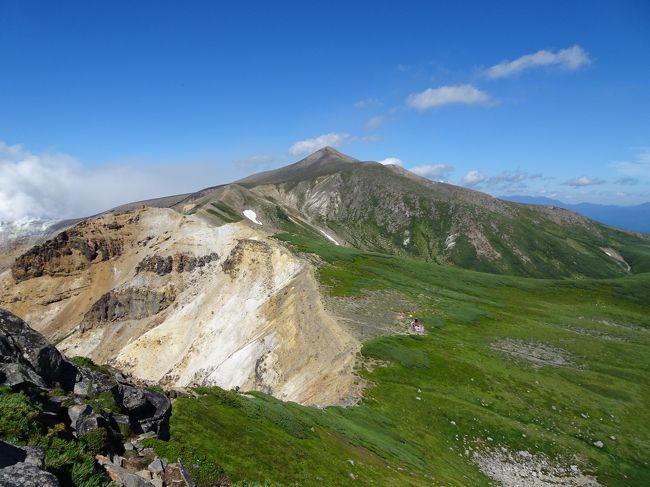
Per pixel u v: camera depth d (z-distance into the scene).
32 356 17.88
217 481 20.22
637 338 102.88
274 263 138.75
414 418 53.94
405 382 62.31
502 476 47.00
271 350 88.44
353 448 37.31
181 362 124.56
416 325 84.31
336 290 106.12
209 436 25.42
